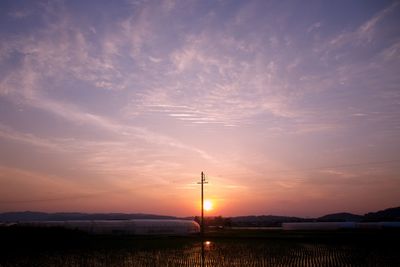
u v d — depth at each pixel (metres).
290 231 108.88
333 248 53.56
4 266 38.47
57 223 91.31
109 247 58.16
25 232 71.06
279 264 39.38
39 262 41.16
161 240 72.31
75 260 42.75
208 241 68.88
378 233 88.56
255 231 111.56
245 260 42.31
